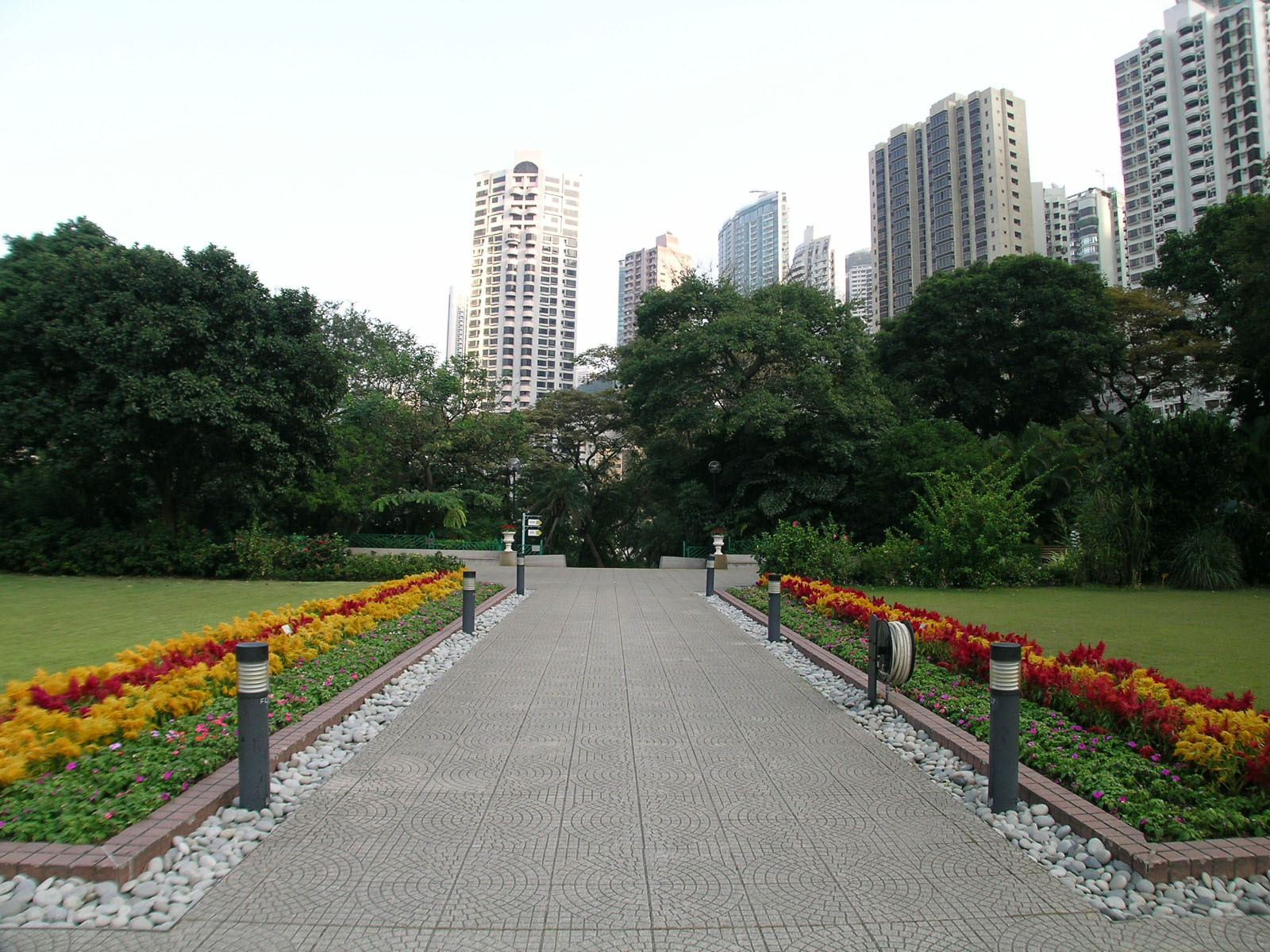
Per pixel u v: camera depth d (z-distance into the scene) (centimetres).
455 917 336
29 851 365
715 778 520
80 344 1845
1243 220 2430
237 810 443
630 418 3297
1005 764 456
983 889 370
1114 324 3469
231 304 1964
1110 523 1812
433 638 1020
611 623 1271
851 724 658
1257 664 874
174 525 2155
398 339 3491
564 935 323
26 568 2091
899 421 2975
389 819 444
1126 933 332
